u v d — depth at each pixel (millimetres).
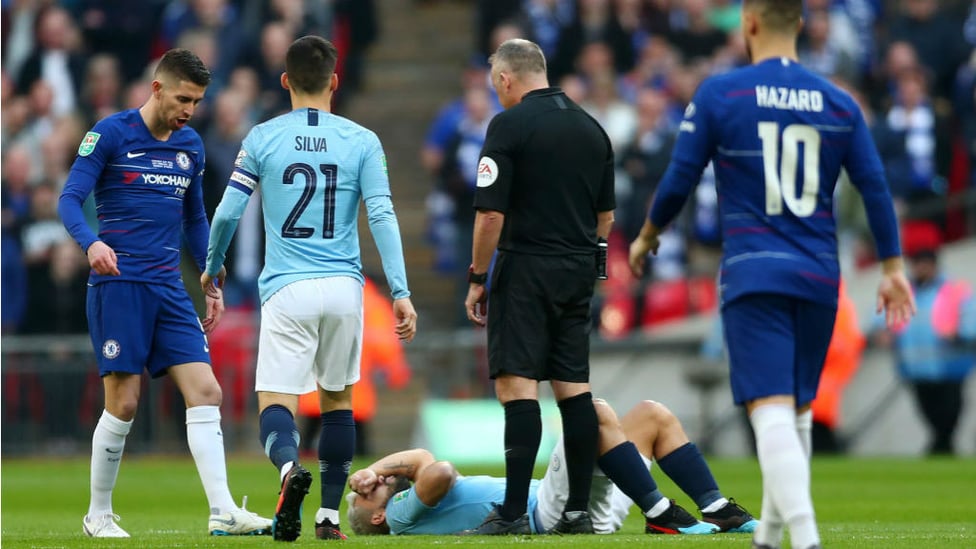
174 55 24219
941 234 62344
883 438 60062
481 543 20797
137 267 24312
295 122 22750
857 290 61406
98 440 24656
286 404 22359
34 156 68188
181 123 24469
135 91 71000
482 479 24094
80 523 30891
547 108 23172
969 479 45750
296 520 21250
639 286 62875
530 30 70750
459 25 83500
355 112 80125
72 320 64000
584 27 70562
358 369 23031
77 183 23812
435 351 59219
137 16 75688
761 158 18250
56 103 71938
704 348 61000
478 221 22906
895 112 63969
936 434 59094
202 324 25359
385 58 82750
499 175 22781
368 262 70750
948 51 69125
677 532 23484
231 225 22688
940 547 20891
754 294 17922
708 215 62875
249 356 58906
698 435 60938
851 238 61750
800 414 18406
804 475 17328
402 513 24094
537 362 22875
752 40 19031
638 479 23391
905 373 58969
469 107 65000
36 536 24906
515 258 22938
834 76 67312
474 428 56750
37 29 73125
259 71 70250
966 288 59000
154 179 24453
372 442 61656
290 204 22516
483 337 59125
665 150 63031
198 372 24641
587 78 66812
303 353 22438
